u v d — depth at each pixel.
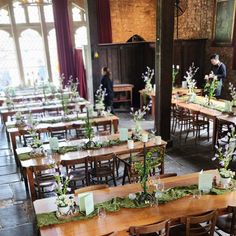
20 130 5.83
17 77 11.34
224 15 8.79
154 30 11.30
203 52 9.70
